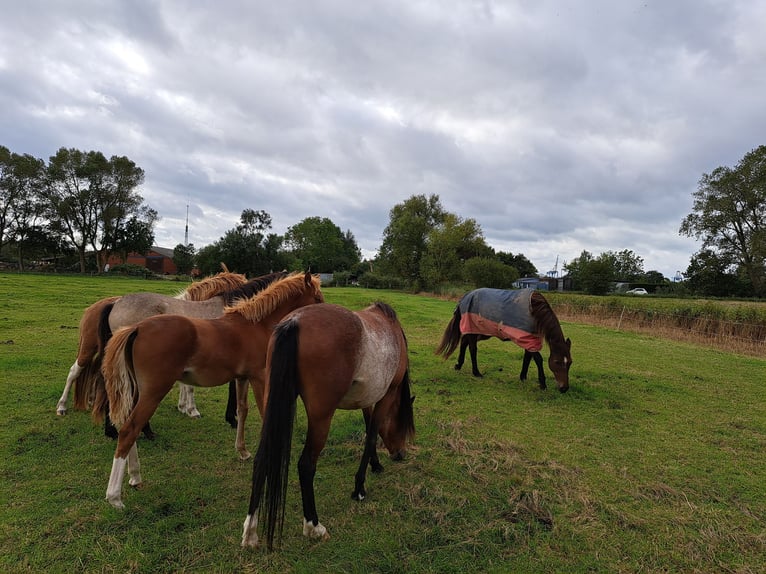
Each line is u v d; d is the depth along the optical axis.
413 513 3.16
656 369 8.69
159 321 3.13
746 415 5.87
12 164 41.53
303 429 4.84
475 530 2.96
